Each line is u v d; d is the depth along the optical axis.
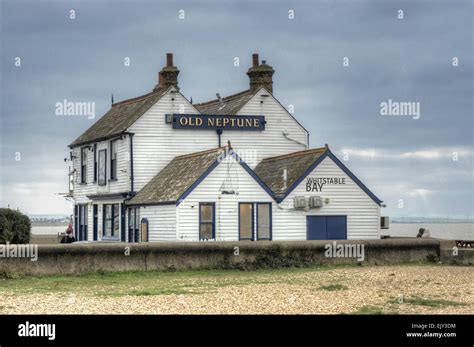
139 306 24.42
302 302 25.34
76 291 28.20
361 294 27.27
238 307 24.31
